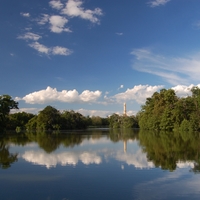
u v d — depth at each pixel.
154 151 32.34
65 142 48.97
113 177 18.86
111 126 199.38
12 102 91.94
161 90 111.38
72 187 16.48
